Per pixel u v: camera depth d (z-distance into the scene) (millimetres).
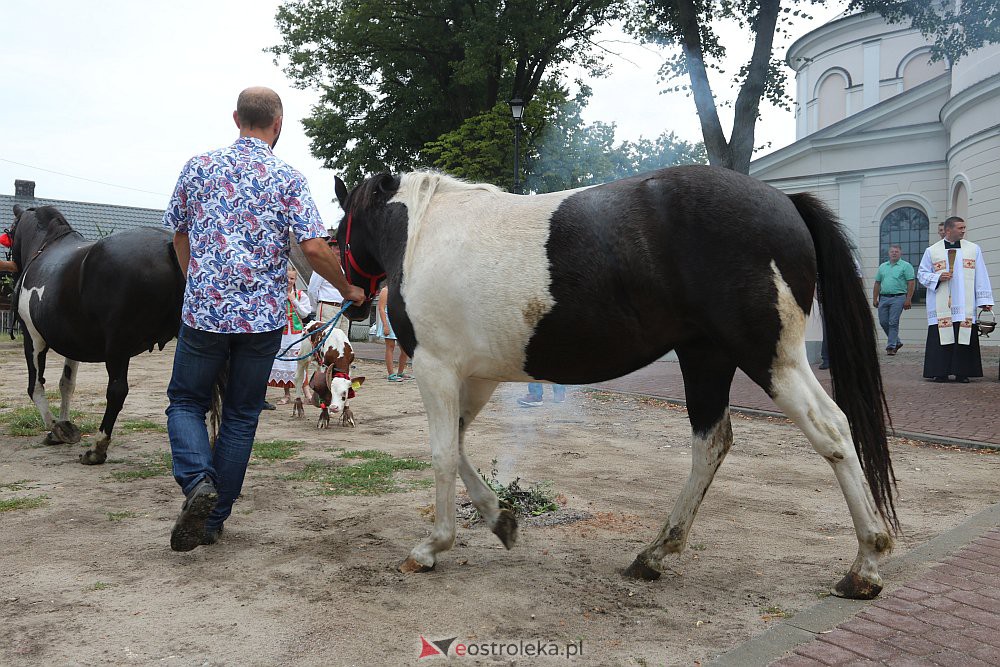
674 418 8375
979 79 17453
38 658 2555
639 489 5105
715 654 2607
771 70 14977
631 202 3084
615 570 3486
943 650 2578
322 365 7758
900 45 26625
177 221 3791
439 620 2895
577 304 3102
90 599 3090
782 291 2932
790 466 5859
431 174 3715
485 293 3232
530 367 3311
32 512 4438
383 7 24844
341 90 26797
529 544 3879
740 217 2943
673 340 3164
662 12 15961
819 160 22984
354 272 4051
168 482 5191
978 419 7738
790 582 3322
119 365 5578
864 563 3041
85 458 5707
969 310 10758
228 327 3686
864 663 2486
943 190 21031
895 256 15656
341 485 5098
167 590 3197
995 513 4359
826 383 10422
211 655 2586
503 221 3316
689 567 3531
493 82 25250
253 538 3955
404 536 3992
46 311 5863
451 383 3416
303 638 2721
